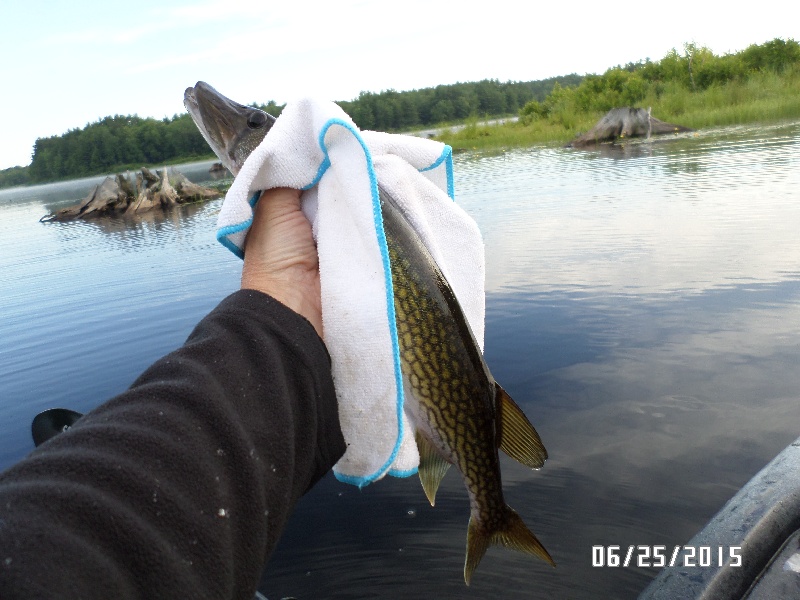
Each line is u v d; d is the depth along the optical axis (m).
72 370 2.17
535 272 2.60
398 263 0.60
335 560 1.15
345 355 0.50
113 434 0.28
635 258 2.63
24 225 8.09
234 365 0.36
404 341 0.61
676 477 1.23
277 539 0.35
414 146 0.63
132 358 2.22
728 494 1.17
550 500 1.22
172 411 0.31
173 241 4.77
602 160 6.49
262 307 0.42
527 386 1.63
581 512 1.18
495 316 2.15
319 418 0.42
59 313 2.98
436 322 0.62
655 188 4.23
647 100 11.53
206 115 0.75
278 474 0.35
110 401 0.32
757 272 2.26
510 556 1.11
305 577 1.12
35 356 2.36
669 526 1.11
